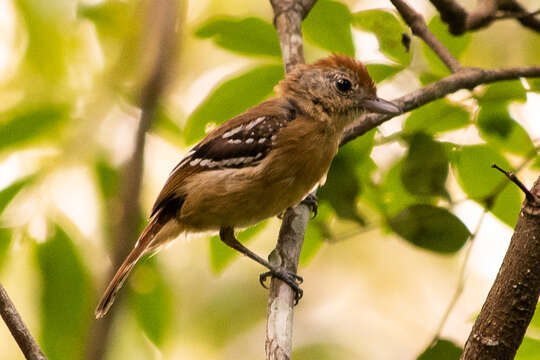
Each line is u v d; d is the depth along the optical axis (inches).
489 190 373.4
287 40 388.8
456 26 397.1
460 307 534.6
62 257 361.4
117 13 434.0
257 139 378.3
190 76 490.6
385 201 381.1
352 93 383.2
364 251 574.9
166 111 416.2
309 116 384.2
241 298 546.9
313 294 574.2
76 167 386.9
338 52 399.5
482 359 245.3
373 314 564.7
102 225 380.5
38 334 358.9
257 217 390.6
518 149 381.7
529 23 420.5
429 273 568.4
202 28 387.5
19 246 358.9
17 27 420.2
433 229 340.8
